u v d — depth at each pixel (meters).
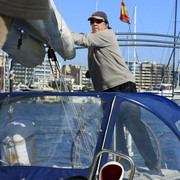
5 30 1.94
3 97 2.60
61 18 2.91
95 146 2.17
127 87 3.58
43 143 2.32
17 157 2.30
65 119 2.36
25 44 3.23
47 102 2.45
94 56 3.67
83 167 2.12
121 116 2.22
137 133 2.25
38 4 1.93
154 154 2.24
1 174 2.15
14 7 1.88
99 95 2.36
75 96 2.41
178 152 2.28
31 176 2.12
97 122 2.25
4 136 2.38
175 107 2.77
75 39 3.42
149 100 2.54
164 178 2.18
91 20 3.86
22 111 2.48
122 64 3.61
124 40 5.59
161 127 2.32
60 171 2.12
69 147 2.26
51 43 3.04
